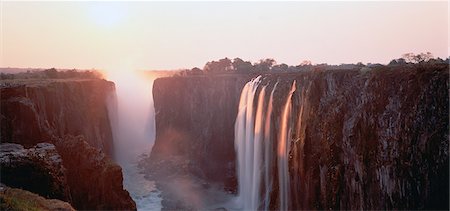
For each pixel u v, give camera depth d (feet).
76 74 354.54
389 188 98.17
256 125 190.90
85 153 133.90
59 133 171.53
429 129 89.30
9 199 66.23
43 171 94.38
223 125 240.73
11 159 92.48
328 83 129.39
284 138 158.40
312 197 130.93
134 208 135.03
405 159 93.86
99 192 126.82
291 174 145.69
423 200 89.30
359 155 109.19
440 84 88.33
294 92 150.20
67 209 70.69
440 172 85.46
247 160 202.28
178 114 275.39
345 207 115.55
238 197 202.18
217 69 371.56
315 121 131.95
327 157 122.93
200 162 239.71
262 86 188.55
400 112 97.91
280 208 155.84
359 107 113.39
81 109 208.23
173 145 268.62
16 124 132.16
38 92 163.22
